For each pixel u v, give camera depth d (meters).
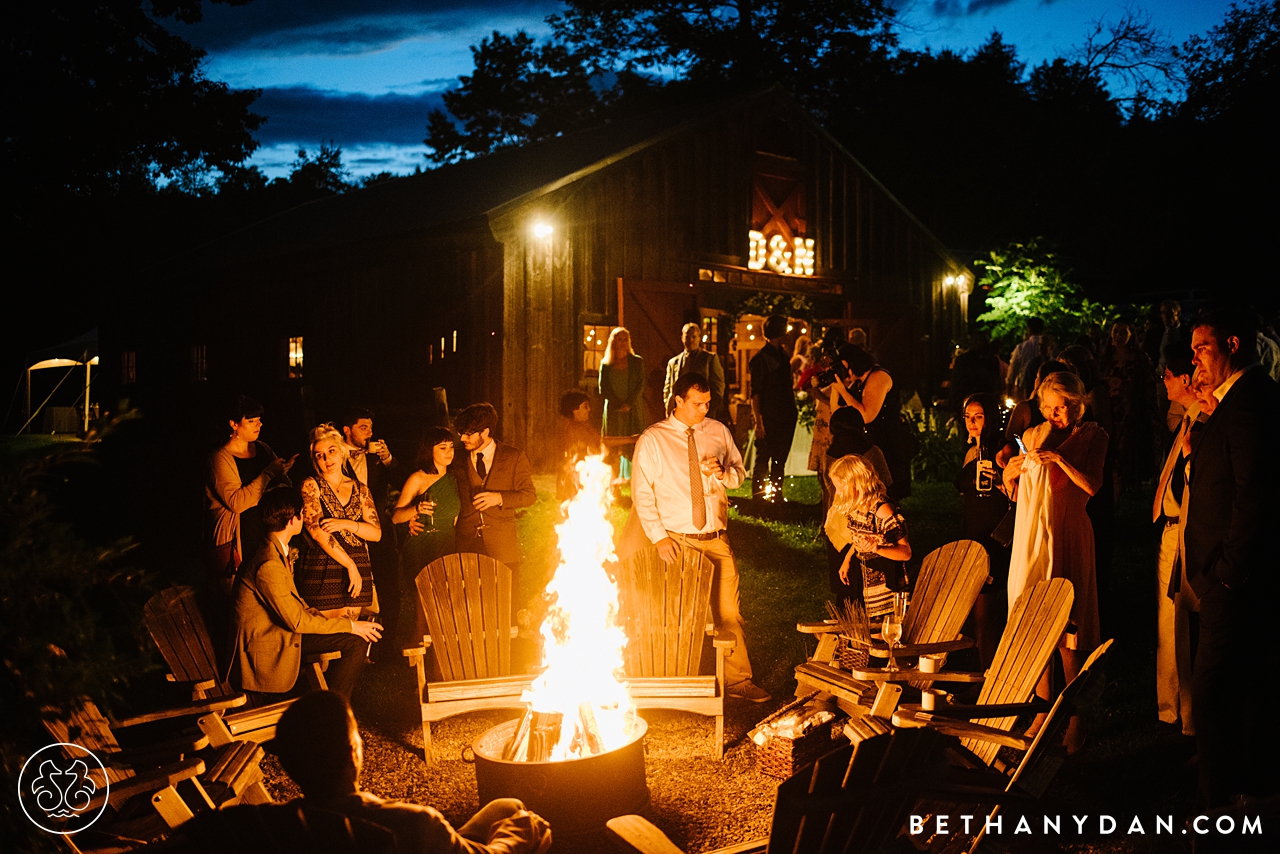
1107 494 5.72
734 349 17.03
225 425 5.91
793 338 17.11
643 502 5.55
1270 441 3.67
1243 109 27.23
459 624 5.14
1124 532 9.41
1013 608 4.39
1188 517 3.97
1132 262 29.50
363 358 16.08
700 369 10.83
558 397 14.20
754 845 3.39
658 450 5.59
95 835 3.33
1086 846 3.86
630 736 4.20
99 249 21.45
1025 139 32.94
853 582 5.45
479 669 5.16
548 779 3.87
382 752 5.00
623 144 15.41
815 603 7.33
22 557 2.71
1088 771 4.50
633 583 5.29
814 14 31.41
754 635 6.68
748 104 16.52
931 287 19.83
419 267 14.95
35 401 28.98
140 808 3.66
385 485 6.52
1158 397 11.01
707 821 4.15
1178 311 10.73
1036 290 19.00
